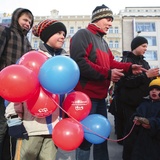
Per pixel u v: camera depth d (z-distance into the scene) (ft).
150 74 8.89
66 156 11.17
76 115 6.30
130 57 11.25
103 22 8.55
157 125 7.97
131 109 10.14
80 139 5.87
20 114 6.04
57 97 6.05
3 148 9.20
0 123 8.44
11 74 4.94
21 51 9.71
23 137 5.97
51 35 7.09
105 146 8.45
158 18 116.88
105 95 8.54
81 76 8.04
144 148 8.21
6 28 9.45
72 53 7.79
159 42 114.01
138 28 116.67
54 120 6.49
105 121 6.73
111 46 120.47
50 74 5.22
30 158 6.31
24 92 5.02
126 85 9.97
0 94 5.09
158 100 8.95
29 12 10.12
